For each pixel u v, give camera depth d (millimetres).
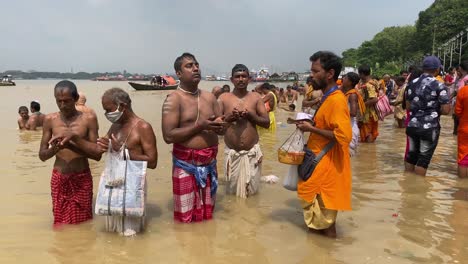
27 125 13281
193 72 5023
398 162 8305
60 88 4797
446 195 6070
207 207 5203
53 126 4914
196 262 4008
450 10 67188
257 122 6172
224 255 4168
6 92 41156
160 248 4340
